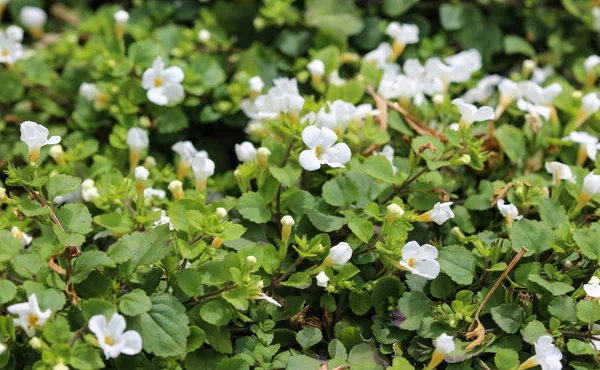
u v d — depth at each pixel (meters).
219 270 0.49
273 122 0.55
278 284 0.51
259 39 0.67
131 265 0.49
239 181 0.54
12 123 0.63
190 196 0.54
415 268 0.50
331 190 0.54
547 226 0.52
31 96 0.63
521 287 0.51
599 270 0.51
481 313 0.51
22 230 0.56
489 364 0.50
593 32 0.68
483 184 0.56
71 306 0.48
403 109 0.59
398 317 0.51
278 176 0.52
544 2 0.68
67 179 0.50
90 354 0.46
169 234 0.49
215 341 0.49
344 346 0.51
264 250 0.51
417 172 0.55
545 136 0.59
